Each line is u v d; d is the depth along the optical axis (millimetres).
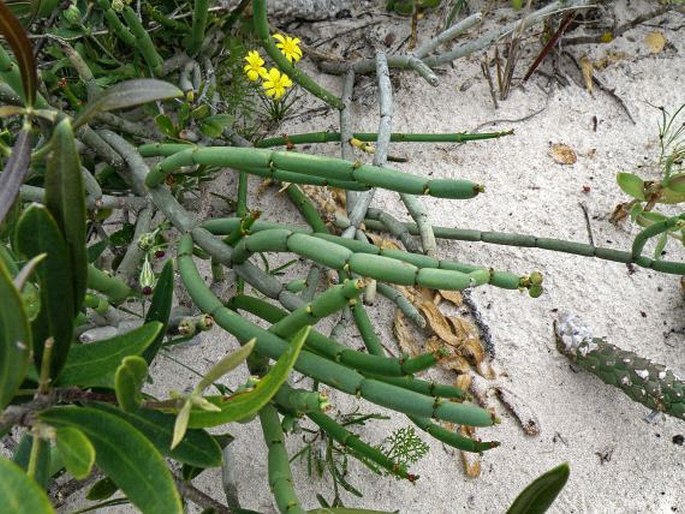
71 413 200
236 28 483
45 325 207
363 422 375
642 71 493
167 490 187
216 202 449
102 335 307
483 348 412
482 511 375
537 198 458
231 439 291
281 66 412
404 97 491
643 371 366
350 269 229
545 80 495
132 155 344
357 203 407
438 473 380
